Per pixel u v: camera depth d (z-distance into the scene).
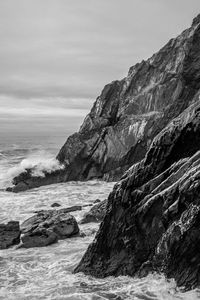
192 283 11.41
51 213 20.22
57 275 14.09
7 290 12.91
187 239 11.48
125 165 38.38
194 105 13.70
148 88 41.00
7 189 35.56
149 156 13.75
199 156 12.55
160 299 11.22
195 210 11.36
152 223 12.77
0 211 25.91
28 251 17.20
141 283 12.26
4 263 15.77
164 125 37.72
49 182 38.44
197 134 13.07
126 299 11.47
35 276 14.20
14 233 18.47
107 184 36.81
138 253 13.08
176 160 13.50
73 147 40.06
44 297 12.09
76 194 31.52
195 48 37.62
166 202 12.34
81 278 13.51
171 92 38.75
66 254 16.55
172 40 41.97
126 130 38.84
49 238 17.94
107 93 42.78
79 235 19.03
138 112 40.19
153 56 42.44
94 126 41.19
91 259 14.08
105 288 12.41
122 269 13.21
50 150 59.97
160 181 13.25
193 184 11.46
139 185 13.64
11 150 59.44
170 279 11.94
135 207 13.33
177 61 39.97
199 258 11.39
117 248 13.62
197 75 37.56
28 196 31.53
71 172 39.56
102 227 14.11
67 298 11.86
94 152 39.62
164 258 12.13
